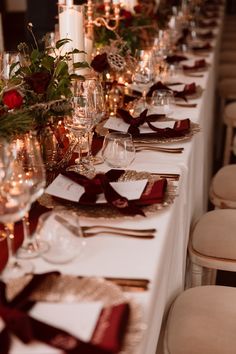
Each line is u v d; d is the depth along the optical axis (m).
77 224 1.28
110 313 1.02
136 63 2.75
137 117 2.23
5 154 1.37
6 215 1.19
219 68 6.04
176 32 4.46
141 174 1.72
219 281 3.12
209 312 1.67
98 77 2.49
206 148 3.57
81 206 1.51
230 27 9.53
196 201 2.90
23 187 1.25
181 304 1.72
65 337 0.97
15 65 2.00
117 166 1.81
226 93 5.12
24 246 1.33
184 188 1.95
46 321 1.02
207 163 3.78
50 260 1.27
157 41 3.58
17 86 1.76
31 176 1.38
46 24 5.57
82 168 1.88
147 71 2.74
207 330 1.60
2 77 2.05
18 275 1.21
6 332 0.97
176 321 1.65
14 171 1.40
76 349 0.94
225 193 2.73
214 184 2.80
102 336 0.97
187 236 2.25
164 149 2.08
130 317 1.03
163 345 1.67
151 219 1.49
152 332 1.33
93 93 1.93
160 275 1.30
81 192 1.58
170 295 1.85
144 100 2.57
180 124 2.26
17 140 1.58
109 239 1.38
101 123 2.34
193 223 2.59
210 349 1.54
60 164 1.90
